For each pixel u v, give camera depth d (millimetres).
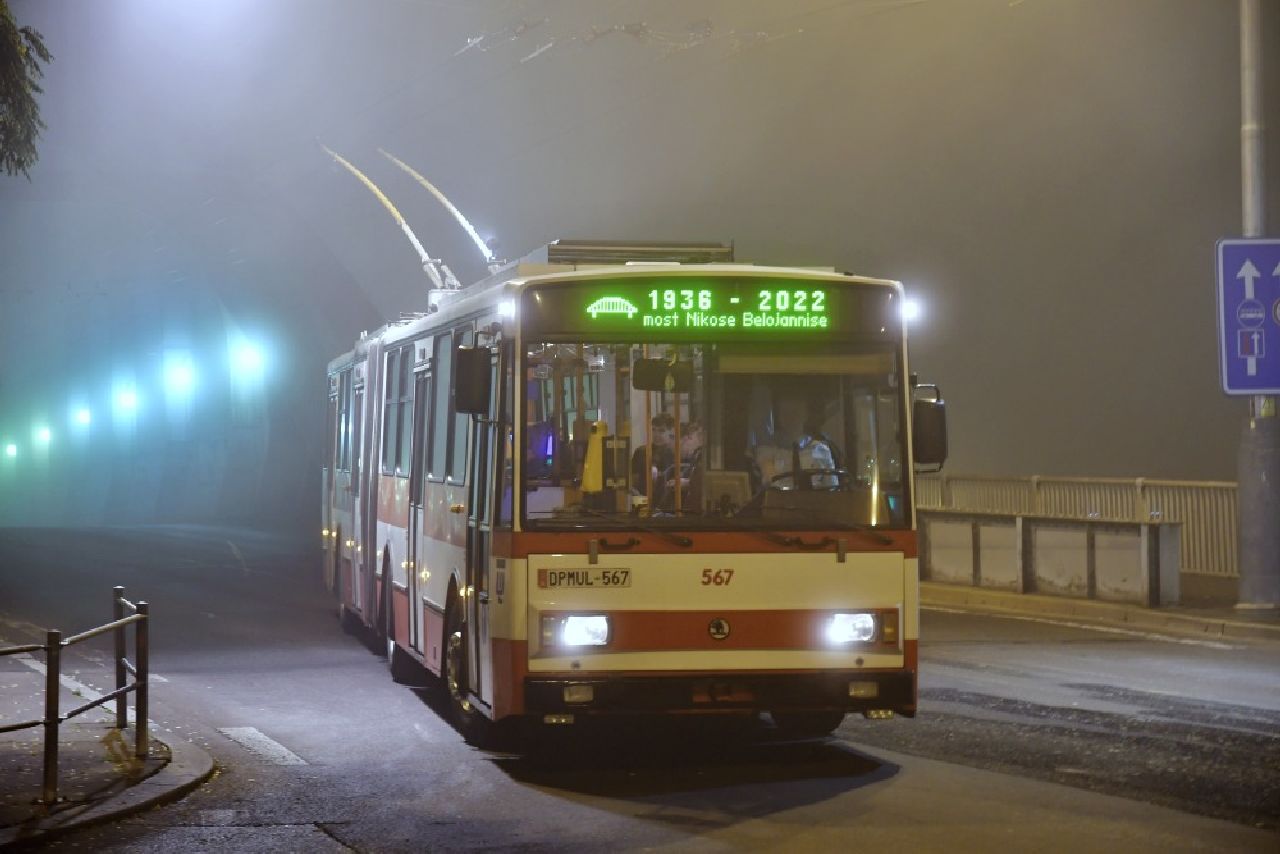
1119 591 20219
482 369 10000
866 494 9906
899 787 9375
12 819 8516
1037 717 11977
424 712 12891
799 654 9656
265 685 14578
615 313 9922
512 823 8586
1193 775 9617
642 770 10156
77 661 16312
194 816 8844
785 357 9977
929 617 20125
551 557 9594
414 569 13789
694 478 9797
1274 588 18891
